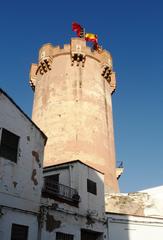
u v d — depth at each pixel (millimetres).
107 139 35250
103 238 19875
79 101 35094
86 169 20328
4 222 12906
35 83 41062
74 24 43219
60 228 16188
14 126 15070
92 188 20500
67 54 38719
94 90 36969
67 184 19359
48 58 38656
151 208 28938
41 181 16234
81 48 38000
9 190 13750
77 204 18359
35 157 16281
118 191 33844
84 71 37469
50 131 33781
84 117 34125
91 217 19125
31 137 16297
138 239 22484
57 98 35750
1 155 13859
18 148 15023
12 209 13523
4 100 14703
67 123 33531
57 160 31484
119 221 22781
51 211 15969
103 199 21297
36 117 36531
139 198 29562
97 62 39781
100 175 21891
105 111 37062
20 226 13820
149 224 23297
